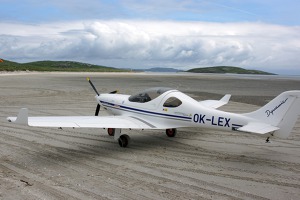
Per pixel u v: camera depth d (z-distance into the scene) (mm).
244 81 48219
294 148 8844
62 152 8086
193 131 11016
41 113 14172
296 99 6965
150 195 5359
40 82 35438
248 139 9883
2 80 38062
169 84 36031
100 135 10125
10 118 6855
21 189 5477
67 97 20719
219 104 11773
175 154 8125
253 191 5645
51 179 6047
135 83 37031
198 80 48438
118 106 10039
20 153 7867
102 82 38062
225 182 6090
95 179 6109
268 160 7668
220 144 9250
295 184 6039
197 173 6613
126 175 6398
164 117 8852
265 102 19125
